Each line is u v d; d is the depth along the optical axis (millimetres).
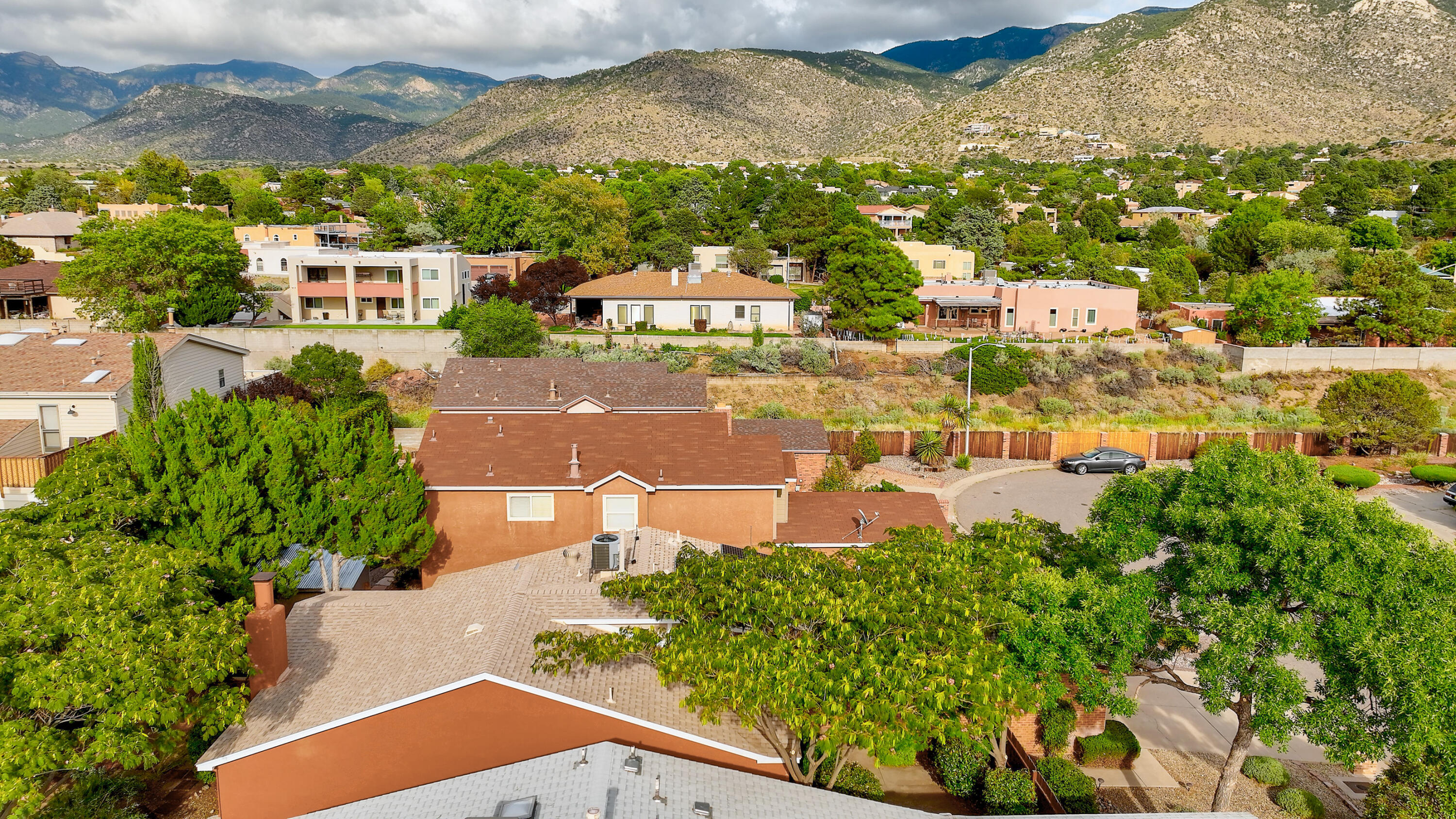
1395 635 14031
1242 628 14789
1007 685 15336
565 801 13008
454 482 25609
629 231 96688
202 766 14492
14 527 16250
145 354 29469
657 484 26031
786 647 14688
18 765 11977
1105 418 57750
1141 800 18812
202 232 61344
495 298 61000
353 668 16719
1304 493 15828
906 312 65312
